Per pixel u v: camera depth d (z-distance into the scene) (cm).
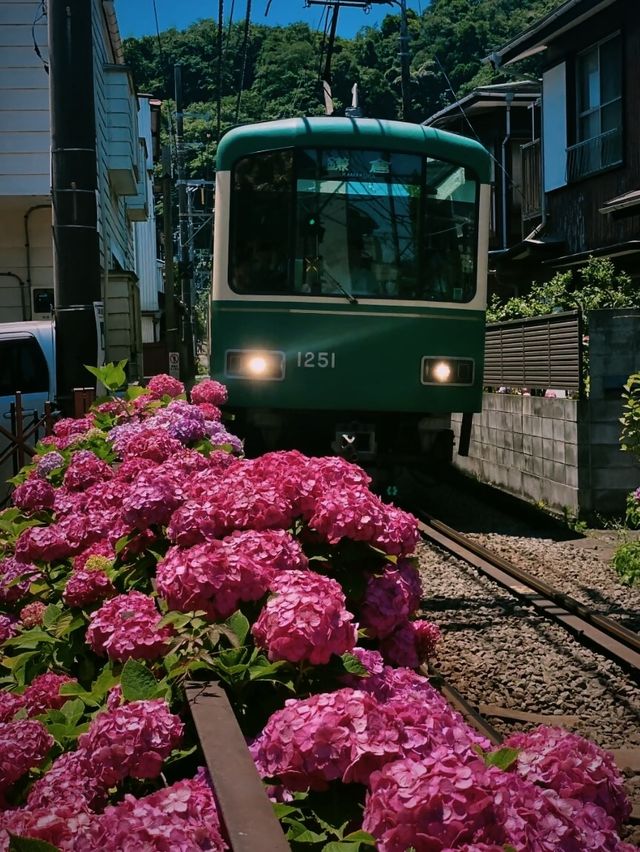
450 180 973
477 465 1267
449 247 972
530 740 210
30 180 1370
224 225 950
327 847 177
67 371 788
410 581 309
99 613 277
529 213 1917
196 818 180
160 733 212
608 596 670
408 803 167
